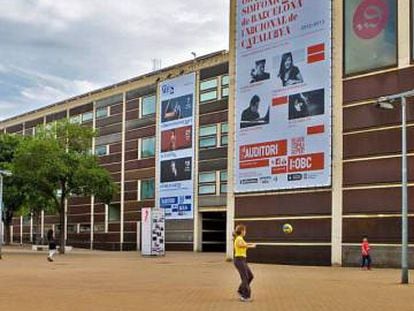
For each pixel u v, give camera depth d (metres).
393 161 34.31
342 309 15.46
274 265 38.03
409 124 33.91
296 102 39.16
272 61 40.84
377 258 34.44
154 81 68.62
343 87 36.94
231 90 43.47
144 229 50.75
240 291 17.31
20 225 90.38
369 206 35.09
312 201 37.94
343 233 36.16
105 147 74.50
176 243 64.38
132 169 70.50
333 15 37.75
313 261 37.50
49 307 15.83
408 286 22.22
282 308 15.60
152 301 17.22
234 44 43.47
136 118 70.69
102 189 51.09
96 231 74.62
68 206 79.25
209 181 61.47
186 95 64.56
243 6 43.03
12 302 16.97
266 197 40.62
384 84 35.09
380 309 15.49
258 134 41.31
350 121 36.41
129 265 36.28
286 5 40.25
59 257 46.25
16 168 49.69
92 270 31.33
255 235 40.97
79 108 79.38
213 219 63.47
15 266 34.31
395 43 34.88
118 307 15.81
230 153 43.19
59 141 51.28
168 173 65.81
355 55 36.56
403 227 23.66
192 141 63.41
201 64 63.25
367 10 36.22
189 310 15.19
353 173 36.00
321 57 38.03
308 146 38.31
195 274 28.62
